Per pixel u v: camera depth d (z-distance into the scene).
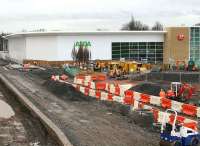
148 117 24.50
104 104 31.81
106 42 76.12
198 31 75.19
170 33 74.69
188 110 28.08
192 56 75.38
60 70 61.19
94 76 50.09
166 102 30.36
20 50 92.50
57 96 35.50
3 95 35.72
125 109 27.83
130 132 21.78
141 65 61.81
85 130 21.95
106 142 19.50
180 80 47.44
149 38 76.88
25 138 20.06
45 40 78.38
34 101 32.06
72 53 74.94
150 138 20.56
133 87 39.22
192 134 18.58
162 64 72.12
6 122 23.52
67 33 75.19
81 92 36.59
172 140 18.12
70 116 26.20
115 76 53.56
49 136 20.52
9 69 67.56
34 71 61.44
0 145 18.64
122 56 76.69
